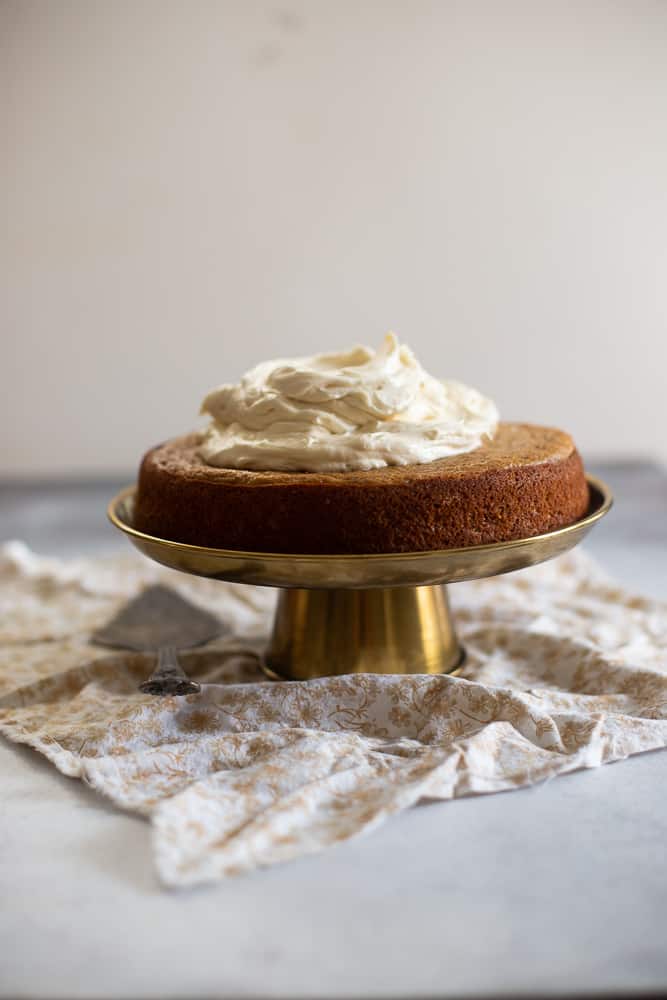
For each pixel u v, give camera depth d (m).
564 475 0.72
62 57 1.21
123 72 1.22
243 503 0.68
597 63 1.23
